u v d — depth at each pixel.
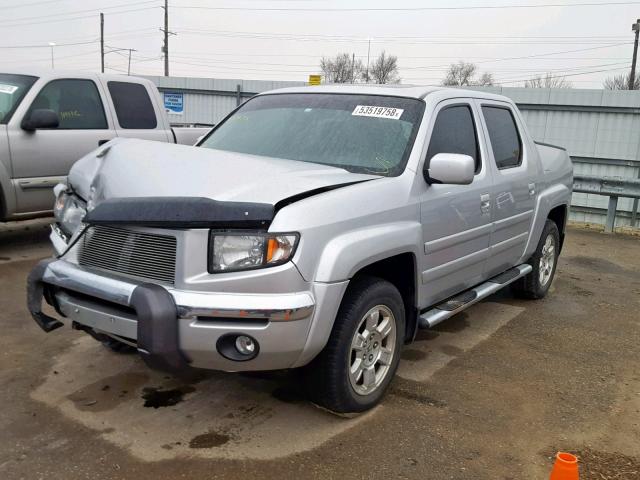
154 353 2.85
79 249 3.33
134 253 3.08
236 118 4.79
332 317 3.12
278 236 2.93
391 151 3.94
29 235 7.97
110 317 3.06
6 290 5.64
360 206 3.34
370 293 3.43
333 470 3.08
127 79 7.84
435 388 4.09
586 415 3.83
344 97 4.49
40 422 3.38
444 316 4.21
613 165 12.25
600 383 4.34
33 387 3.79
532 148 5.68
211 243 2.92
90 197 3.40
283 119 4.47
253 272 2.92
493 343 5.04
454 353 4.77
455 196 4.18
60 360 4.19
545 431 3.60
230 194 2.99
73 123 7.17
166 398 3.74
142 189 3.14
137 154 3.48
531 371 4.48
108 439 3.25
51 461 3.03
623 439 3.56
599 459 3.33
